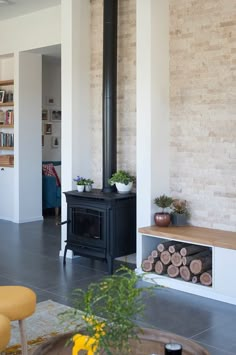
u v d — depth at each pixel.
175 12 4.88
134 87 5.27
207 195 4.77
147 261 4.71
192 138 4.84
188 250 4.43
